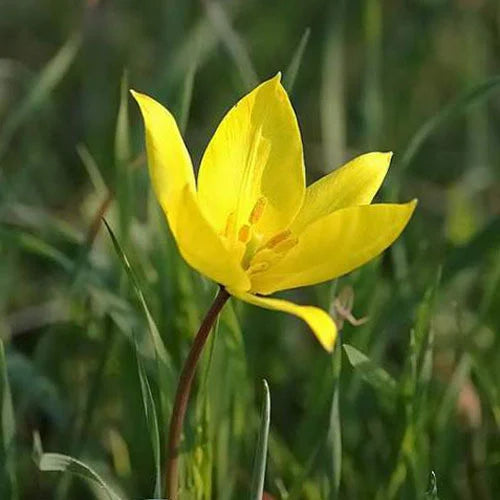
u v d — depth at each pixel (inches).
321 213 19.6
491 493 21.8
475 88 22.3
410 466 20.8
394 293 22.3
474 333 22.3
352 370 21.7
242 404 21.3
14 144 27.9
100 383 21.8
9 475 20.0
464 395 22.5
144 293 22.0
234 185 19.4
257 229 19.5
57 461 19.3
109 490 19.4
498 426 21.7
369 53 25.9
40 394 22.3
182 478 20.5
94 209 24.9
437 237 25.7
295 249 18.9
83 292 22.6
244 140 19.4
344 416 21.7
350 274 22.1
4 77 28.8
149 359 21.6
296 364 24.1
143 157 22.2
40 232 24.4
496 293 22.8
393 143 28.5
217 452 21.2
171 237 21.9
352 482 21.9
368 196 19.6
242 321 22.6
